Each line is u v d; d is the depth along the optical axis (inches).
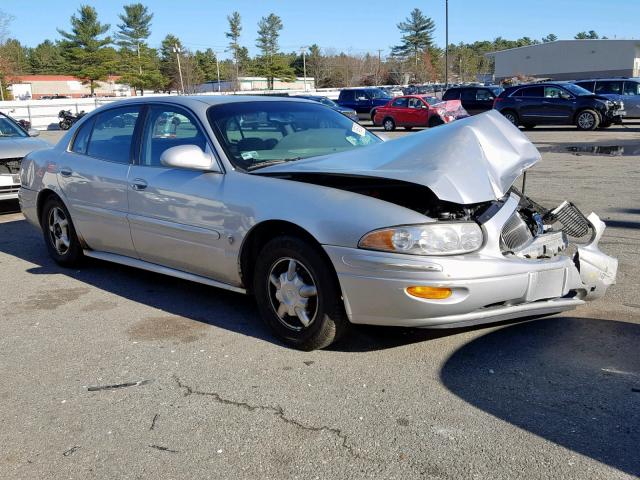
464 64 3922.2
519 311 142.9
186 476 107.3
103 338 167.9
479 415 122.3
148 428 122.6
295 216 147.3
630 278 202.1
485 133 155.3
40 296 205.5
